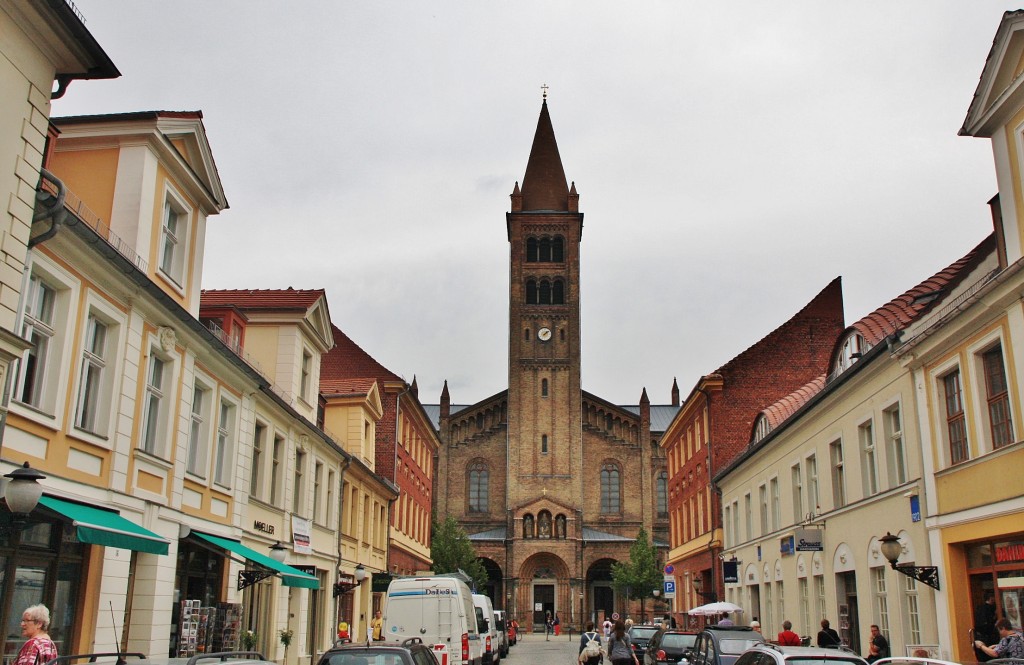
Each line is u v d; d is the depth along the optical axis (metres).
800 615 28.41
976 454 16.75
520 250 90.62
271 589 26.25
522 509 83.12
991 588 16.66
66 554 14.81
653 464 88.94
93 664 9.96
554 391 87.50
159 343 18.03
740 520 38.09
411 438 56.47
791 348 45.84
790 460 29.83
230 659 9.76
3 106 11.99
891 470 21.05
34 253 13.52
